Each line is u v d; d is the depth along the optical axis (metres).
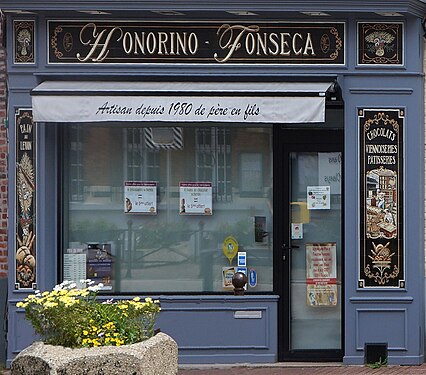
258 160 10.66
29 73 10.20
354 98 10.22
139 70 10.20
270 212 10.67
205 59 10.20
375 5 9.96
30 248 10.22
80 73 10.18
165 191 10.66
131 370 6.58
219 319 10.38
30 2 9.95
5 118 10.52
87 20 10.19
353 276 10.22
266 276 10.63
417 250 10.23
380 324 10.23
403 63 10.21
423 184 10.30
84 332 6.88
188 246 10.63
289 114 9.76
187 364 10.34
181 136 10.66
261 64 10.20
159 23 10.20
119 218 10.63
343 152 10.45
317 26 10.20
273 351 10.39
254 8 9.99
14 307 10.18
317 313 10.59
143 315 7.30
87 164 10.62
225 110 9.80
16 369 6.66
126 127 10.64
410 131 10.21
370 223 10.22
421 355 10.25
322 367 10.20
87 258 10.59
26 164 10.22
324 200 10.62
